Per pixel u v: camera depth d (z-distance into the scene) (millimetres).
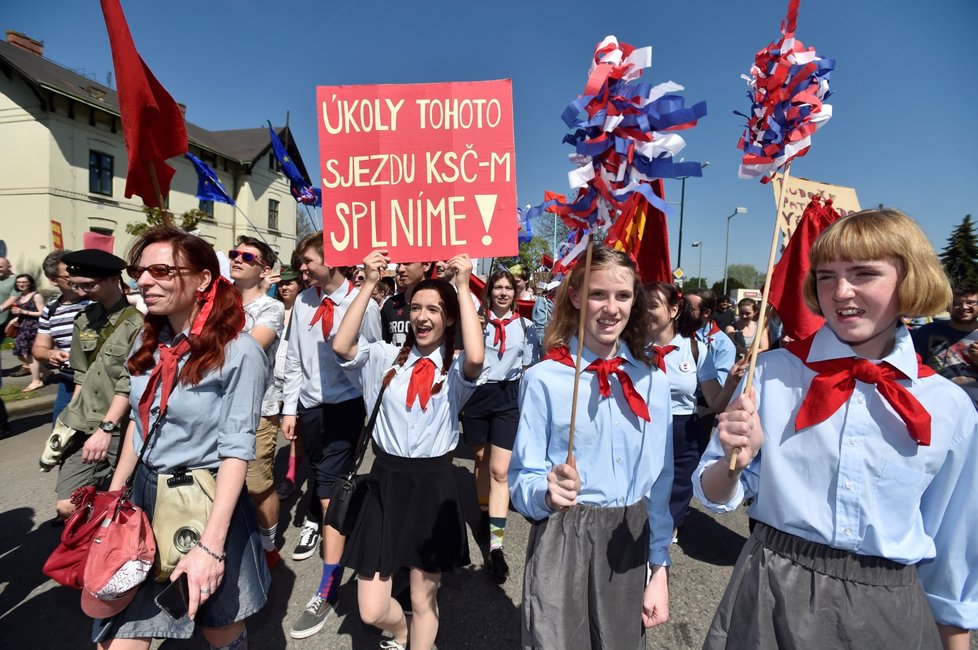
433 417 2359
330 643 2678
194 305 1874
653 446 1851
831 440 1333
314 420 3361
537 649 1690
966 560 1339
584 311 1593
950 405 1294
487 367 3771
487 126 2439
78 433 2980
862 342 1366
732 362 3500
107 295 3254
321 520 3611
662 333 3412
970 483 1308
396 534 2277
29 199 18828
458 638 2760
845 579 1317
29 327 7766
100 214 20500
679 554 3727
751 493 1505
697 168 1497
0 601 2996
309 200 6184
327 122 2455
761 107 1560
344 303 3326
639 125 1512
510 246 2438
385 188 2461
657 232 3045
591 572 1766
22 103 18703
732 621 1471
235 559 1851
